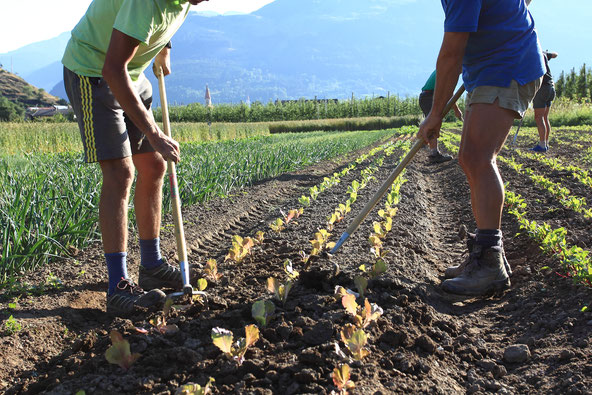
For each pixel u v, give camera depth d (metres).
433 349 2.17
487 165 2.89
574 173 6.67
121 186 2.72
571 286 2.74
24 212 3.54
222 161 7.82
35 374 2.16
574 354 2.04
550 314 2.51
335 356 1.95
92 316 2.81
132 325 2.39
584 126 20.45
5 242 3.28
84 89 2.62
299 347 2.07
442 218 5.55
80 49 2.64
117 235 2.71
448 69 2.83
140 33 2.43
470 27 2.72
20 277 3.29
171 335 2.21
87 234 4.05
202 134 24.41
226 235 4.95
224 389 1.78
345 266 3.19
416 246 3.88
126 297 2.67
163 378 1.90
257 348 2.05
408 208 5.36
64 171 5.73
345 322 2.27
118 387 1.83
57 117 34.12
